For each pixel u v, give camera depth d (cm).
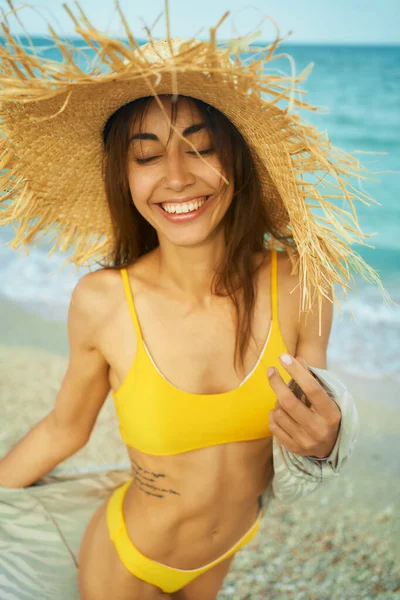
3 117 166
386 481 365
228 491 188
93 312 188
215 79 139
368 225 1136
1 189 187
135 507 195
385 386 491
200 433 179
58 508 228
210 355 184
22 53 134
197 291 186
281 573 296
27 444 215
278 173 168
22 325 604
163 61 131
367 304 681
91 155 192
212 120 162
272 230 199
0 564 212
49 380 477
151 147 163
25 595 208
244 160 178
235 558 306
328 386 164
